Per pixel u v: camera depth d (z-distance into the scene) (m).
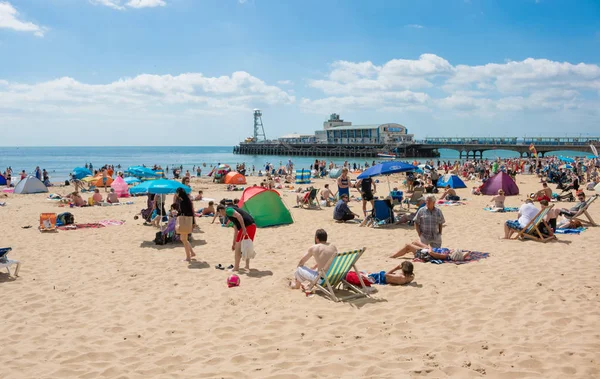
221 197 22.27
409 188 23.52
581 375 3.93
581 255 8.30
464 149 76.06
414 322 5.36
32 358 4.62
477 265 7.75
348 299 6.21
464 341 4.72
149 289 6.91
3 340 5.09
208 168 63.16
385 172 12.85
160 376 4.17
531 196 18.48
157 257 9.11
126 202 19.61
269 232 11.78
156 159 99.75
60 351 4.76
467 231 11.33
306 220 13.77
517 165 42.25
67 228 12.52
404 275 6.79
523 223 10.01
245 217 7.82
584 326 5.03
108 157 114.19
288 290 6.67
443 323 5.29
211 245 10.30
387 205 12.49
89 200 18.59
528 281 6.76
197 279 7.43
